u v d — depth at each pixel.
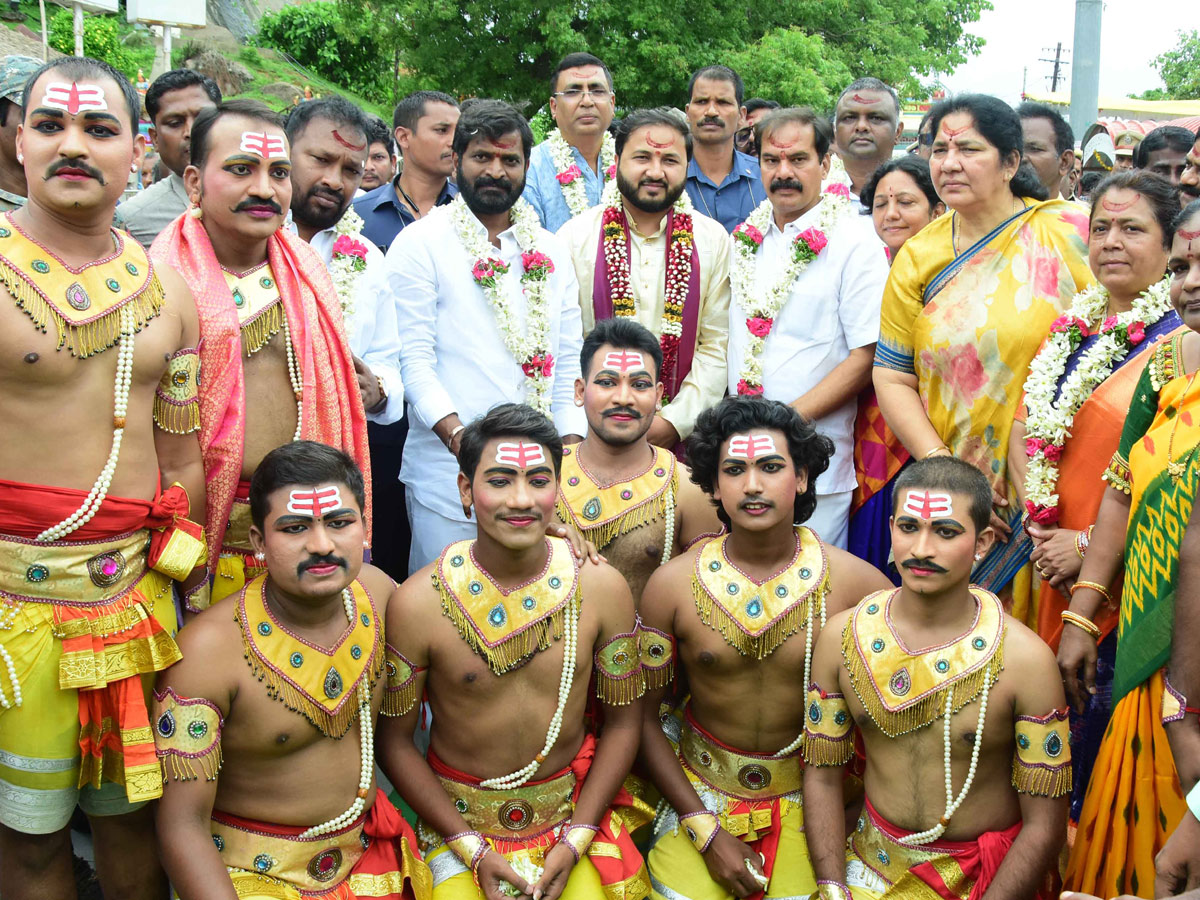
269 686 2.82
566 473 3.68
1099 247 3.47
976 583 3.88
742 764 3.39
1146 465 2.96
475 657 3.10
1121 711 3.00
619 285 4.41
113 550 2.68
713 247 4.51
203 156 3.06
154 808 2.90
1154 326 3.41
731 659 3.31
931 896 2.98
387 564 4.96
